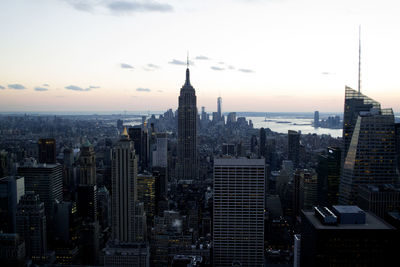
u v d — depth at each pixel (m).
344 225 192.25
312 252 194.62
